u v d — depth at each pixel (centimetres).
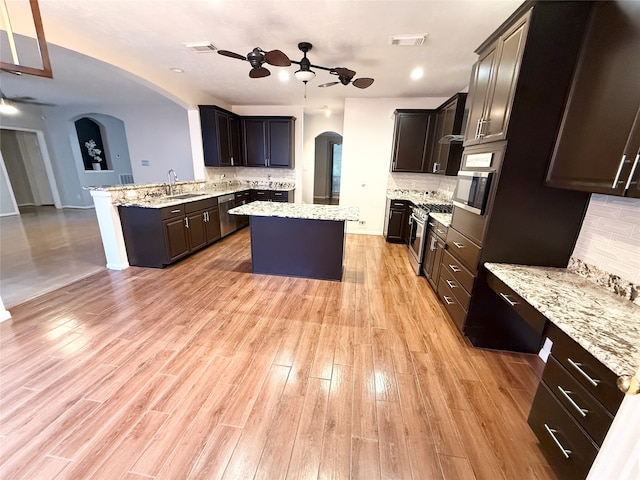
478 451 140
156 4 213
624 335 112
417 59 310
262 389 174
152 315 253
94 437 141
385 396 172
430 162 474
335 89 451
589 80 149
